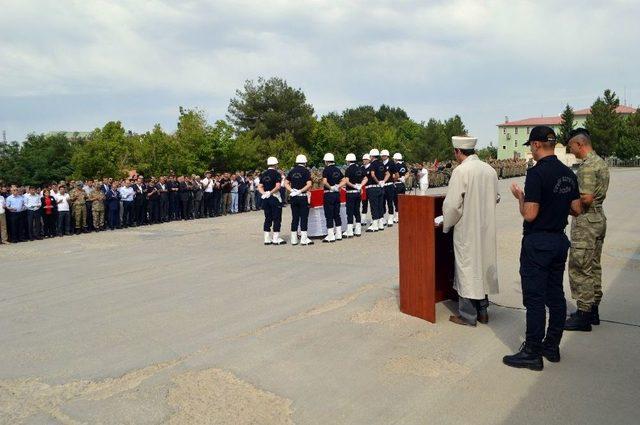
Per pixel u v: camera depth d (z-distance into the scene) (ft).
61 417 13.41
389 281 26.71
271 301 23.65
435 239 21.03
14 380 15.89
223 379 15.29
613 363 15.51
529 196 15.17
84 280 30.37
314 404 13.52
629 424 12.03
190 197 71.36
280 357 16.80
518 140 331.16
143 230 58.44
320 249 38.55
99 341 19.20
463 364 15.71
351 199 44.83
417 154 231.91
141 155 111.96
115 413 13.47
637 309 20.77
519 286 24.88
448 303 22.07
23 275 32.96
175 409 13.53
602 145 221.25
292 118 175.73
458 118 240.32
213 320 21.09
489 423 12.28
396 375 15.10
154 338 19.21
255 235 49.11
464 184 18.10
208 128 129.08
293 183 40.96
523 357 15.30
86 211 58.80
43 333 20.45
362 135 207.92
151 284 28.37
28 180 145.28
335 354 16.85
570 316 18.94
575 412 12.66
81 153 112.47
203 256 37.17
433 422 12.41
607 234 41.29
